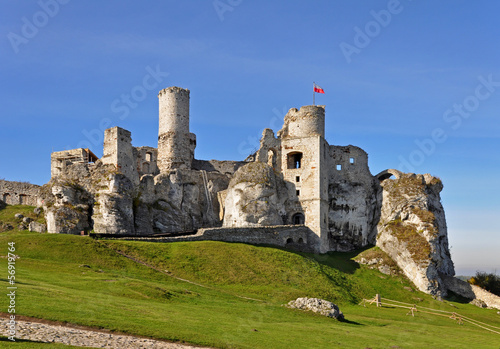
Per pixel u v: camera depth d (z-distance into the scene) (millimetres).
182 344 31906
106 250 57094
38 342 28047
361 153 94375
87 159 85062
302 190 86625
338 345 36062
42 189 77125
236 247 66875
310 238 83188
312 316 45844
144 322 34625
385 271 77188
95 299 38938
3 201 87500
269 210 81062
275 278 60094
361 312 55344
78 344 28875
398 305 62812
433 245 77188
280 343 34594
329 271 70000
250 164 84938
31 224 71688
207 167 97438
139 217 76188
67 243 56562
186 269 57375
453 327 53938
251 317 41938
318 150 86812
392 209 85938
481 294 74500
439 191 90938
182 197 85312
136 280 48594
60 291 39531
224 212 84812
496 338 48750
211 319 38750
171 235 72125
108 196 73062
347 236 89938
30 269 47812
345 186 92188
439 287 74062
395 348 37656
